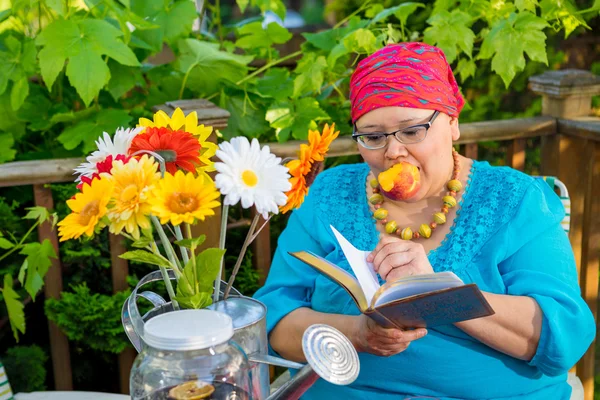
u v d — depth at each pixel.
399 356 1.70
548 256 1.70
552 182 2.25
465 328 1.62
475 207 1.76
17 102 2.39
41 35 2.24
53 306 2.36
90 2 2.38
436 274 1.34
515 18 2.51
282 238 1.96
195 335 1.11
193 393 1.13
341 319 1.67
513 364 1.69
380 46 2.50
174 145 1.22
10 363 2.37
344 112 2.79
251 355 1.28
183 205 1.13
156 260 1.24
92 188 1.15
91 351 2.63
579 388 2.11
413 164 1.67
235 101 2.66
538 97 3.75
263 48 2.98
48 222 2.29
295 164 1.28
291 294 1.87
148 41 2.62
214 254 1.24
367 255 1.55
